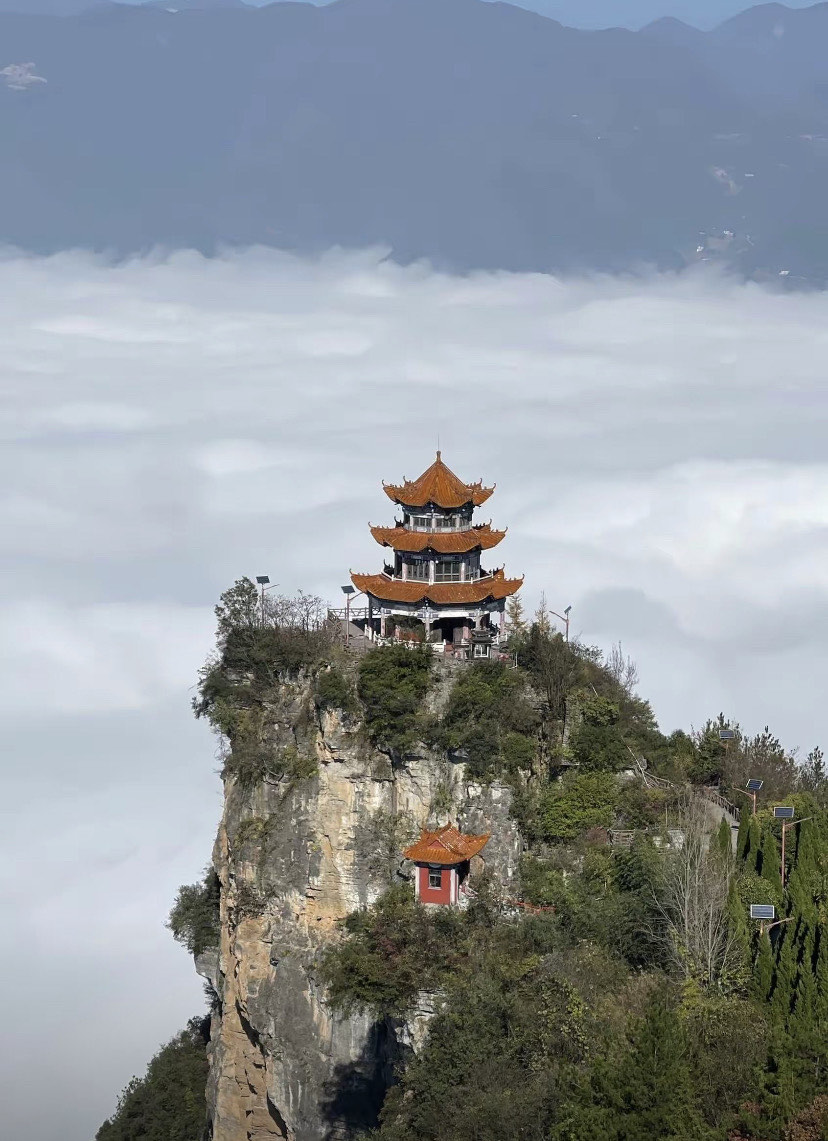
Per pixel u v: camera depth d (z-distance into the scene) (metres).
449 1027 141.38
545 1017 135.00
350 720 168.62
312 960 167.38
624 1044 121.81
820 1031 116.94
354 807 168.00
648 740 170.12
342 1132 163.12
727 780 166.12
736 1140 110.56
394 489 176.75
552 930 146.50
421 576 175.62
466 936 151.00
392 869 164.50
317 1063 165.25
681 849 146.62
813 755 172.12
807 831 138.88
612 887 150.25
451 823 161.75
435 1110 136.38
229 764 180.25
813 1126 108.62
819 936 126.62
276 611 182.50
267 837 173.75
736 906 133.62
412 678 166.25
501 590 175.00
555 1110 120.69
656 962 140.12
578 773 163.62
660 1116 111.12
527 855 159.12
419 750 164.88
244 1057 179.00
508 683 165.50
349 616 182.50
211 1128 185.62
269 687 179.50
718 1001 125.69
